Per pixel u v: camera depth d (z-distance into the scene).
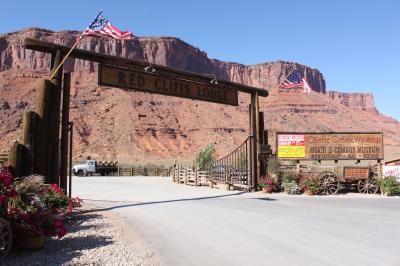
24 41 12.44
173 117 134.75
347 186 20.02
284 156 20.33
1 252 6.37
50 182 11.97
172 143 123.31
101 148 108.81
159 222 10.14
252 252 6.82
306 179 18.73
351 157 20.20
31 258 6.39
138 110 128.25
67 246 7.27
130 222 10.17
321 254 6.66
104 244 7.46
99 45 162.38
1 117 115.06
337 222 9.98
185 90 16.97
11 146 8.66
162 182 30.14
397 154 139.00
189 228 9.20
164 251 6.91
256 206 13.59
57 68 12.59
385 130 197.88
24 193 7.32
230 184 21.80
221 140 128.88
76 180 33.31
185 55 183.62
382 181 18.58
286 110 170.88
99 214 11.65
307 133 20.41
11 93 129.75
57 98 12.47
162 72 15.98
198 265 6.02
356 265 6.00
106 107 125.88
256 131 20.36
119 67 14.58
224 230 8.92
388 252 6.78
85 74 140.62
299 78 21.61
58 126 12.43
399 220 10.32
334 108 188.38
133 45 169.50
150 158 108.25
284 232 8.63
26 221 6.89
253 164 20.27
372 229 8.97
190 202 15.03
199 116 138.62
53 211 9.61
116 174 48.00
